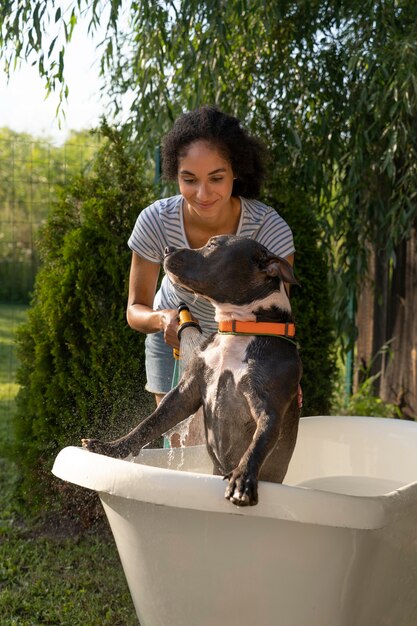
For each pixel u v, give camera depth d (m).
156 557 2.29
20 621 3.29
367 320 6.13
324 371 4.42
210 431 2.57
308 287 4.34
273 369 2.45
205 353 2.60
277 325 2.54
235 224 3.09
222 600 2.24
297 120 5.03
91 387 4.03
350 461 3.15
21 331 4.33
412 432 3.04
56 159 9.36
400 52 4.32
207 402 2.55
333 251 5.36
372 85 4.41
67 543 4.04
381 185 5.12
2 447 4.79
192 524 2.18
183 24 4.12
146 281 3.24
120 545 2.41
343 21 4.80
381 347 5.97
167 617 2.36
